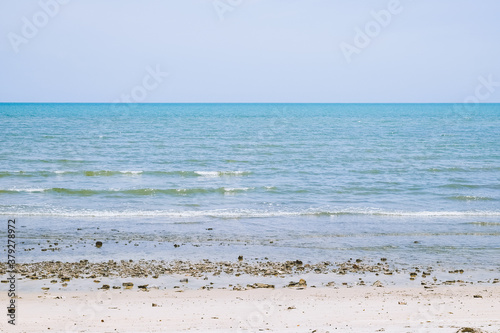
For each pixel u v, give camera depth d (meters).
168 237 19.64
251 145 57.69
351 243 19.14
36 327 10.09
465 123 109.94
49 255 16.72
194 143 59.28
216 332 9.86
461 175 37.69
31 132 71.62
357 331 9.84
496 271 15.70
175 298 12.52
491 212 25.06
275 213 24.39
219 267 15.73
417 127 94.69
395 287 13.85
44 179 34.28
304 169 39.97
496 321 10.69
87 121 103.88
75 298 12.36
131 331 9.93
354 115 155.75
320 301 12.38
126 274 14.75
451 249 18.36
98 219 22.72
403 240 19.66
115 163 42.53
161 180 34.72
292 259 16.84
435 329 9.92
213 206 26.25
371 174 37.81
